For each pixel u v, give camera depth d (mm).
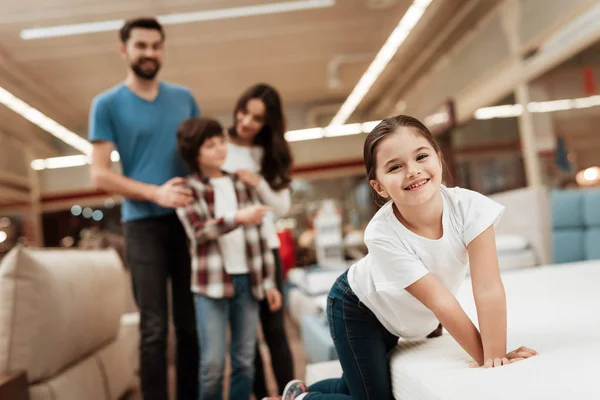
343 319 1357
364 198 11781
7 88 8000
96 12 6395
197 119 2053
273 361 2127
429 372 1129
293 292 4777
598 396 814
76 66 7930
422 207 1170
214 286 1918
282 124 2246
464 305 1728
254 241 2020
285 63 8836
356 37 7992
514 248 3773
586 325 1312
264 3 6637
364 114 12062
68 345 2086
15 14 6285
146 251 2148
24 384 1826
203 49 7844
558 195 3660
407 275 1165
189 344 2266
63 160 11406
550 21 5082
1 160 9164
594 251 3473
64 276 2129
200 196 2014
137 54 2215
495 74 6398
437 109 8562
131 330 3197
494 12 6266
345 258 7250
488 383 958
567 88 4984
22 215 10133
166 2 6332
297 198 11727
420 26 7418
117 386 2709
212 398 1912
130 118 2254
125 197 2154
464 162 7605
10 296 1896
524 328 1375
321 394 1480
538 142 5527
